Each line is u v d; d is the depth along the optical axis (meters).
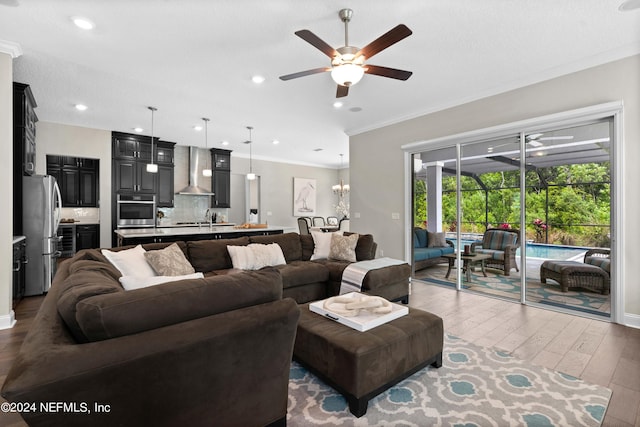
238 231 5.24
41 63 3.23
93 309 1.01
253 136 6.58
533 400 1.79
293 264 3.82
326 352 1.83
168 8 2.32
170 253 2.99
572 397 1.82
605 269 3.13
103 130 5.95
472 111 4.09
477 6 2.29
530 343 2.57
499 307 3.55
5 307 2.87
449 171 4.45
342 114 4.93
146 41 2.79
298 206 9.96
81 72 3.45
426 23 2.50
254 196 9.08
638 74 2.84
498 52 2.97
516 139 3.75
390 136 5.20
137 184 6.38
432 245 4.70
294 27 2.56
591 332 2.79
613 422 1.60
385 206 5.29
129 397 1.01
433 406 1.75
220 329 1.20
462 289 4.33
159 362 1.06
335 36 2.70
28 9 2.33
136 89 3.95
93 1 2.24
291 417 1.66
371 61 3.15
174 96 4.20
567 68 3.23
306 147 7.76
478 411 1.70
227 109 4.74
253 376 1.34
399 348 1.86
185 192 7.12
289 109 4.72
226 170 7.99
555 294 3.49
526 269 3.69
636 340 2.60
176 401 1.12
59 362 0.89
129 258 2.67
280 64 3.24
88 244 6.17
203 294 1.25
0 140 2.82
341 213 10.85
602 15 2.39
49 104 4.54
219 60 3.15
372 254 4.21
